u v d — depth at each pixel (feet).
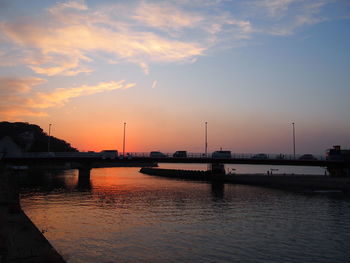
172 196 278.87
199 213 196.24
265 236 142.00
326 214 192.75
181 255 115.44
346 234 145.69
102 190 322.55
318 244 130.21
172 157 393.09
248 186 379.76
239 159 389.60
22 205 220.84
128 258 111.86
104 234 144.05
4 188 196.44
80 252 117.91
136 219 177.06
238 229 154.81
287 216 186.60
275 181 393.09
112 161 395.55
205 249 122.72
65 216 183.42
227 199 259.80
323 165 384.06
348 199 257.75
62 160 372.99
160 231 150.10
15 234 100.89
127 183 416.67
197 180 494.59
